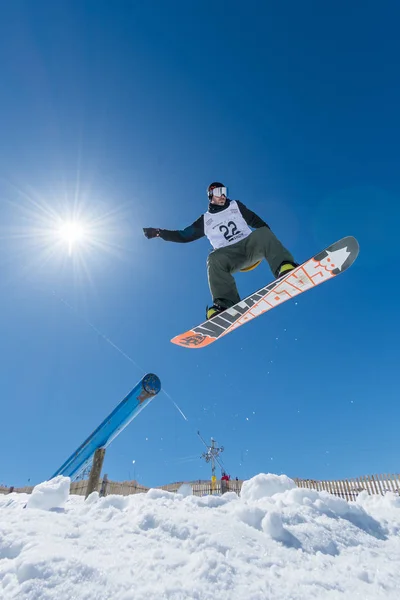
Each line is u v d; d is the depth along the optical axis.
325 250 3.36
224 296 3.88
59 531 1.75
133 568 1.43
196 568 1.42
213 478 10.48
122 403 4.96
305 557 1.62
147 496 2.41
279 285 3.63
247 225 4.00
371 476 8.83
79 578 1.33
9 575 1.36
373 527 2.12
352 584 1.42
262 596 1.28
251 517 1.95
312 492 2.36
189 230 4.09
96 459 4.87
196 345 4.67
